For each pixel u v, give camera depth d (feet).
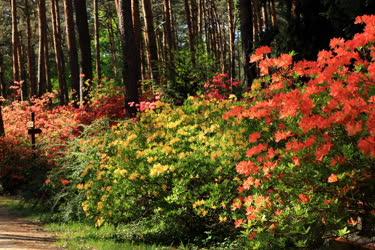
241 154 22.97
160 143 27.32
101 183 31.22
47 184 40.34
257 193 17.85
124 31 47.21
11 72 161.17
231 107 27.63
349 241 17.11
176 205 27.22
